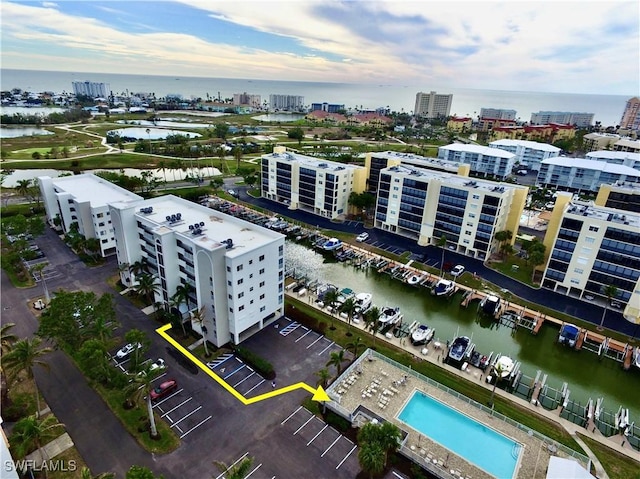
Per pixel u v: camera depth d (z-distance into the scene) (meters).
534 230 144.88
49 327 64.56
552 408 65.12
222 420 59.28
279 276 80.50
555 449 55.53
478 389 68.19
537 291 101.62
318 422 59.72
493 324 88.56
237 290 70.94
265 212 152.38
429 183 121.19
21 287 92.56
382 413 59.94
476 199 112.38
